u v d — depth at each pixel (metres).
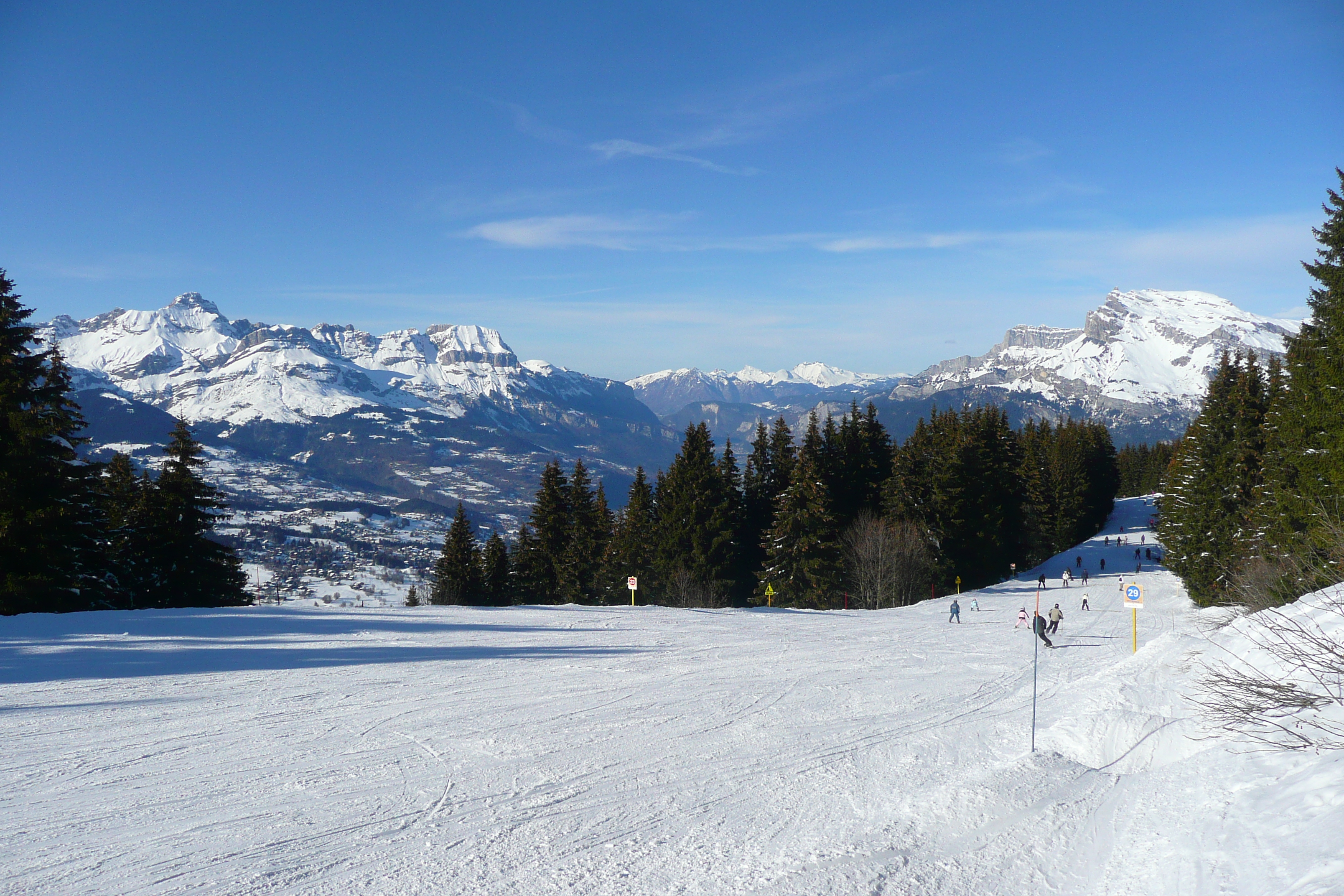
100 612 25.23
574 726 12.64
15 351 32.16
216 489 42.16
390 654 19.81
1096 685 15.05
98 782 9.28
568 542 58.12
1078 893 5.87
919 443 59.75
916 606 45.06
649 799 8.85
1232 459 39.66
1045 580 62.75
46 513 30.86
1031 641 27.42
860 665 20.50
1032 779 8.41
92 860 6.99
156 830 7.75
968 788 8.03
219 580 41.75
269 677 16.25
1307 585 16.28
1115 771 9.05
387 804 8.60
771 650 23.31
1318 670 9.09
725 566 53.06
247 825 7.91
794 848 7.05
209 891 6.37
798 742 11.82
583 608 35.56
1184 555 42.28
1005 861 6.47
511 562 60.44
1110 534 100.25
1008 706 15.12
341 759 10.44
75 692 14.27
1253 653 11.82
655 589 56.06
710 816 8.22
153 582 40.34
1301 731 7.91
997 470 67.00
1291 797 6.28
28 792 8.90
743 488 60.81
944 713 14.43
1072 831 7.10
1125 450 158.88
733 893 6.02
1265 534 31.33
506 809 8.44
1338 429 23.45
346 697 14.48
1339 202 24.88
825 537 52.28
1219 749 8.68
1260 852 5.43
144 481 41.72
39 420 31.25
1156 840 6.53
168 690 14.73
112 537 37.88
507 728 12.42
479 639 23.28
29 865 6.86
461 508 56.53
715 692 16.03
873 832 7.18
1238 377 41.53
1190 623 32.75
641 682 16.95
